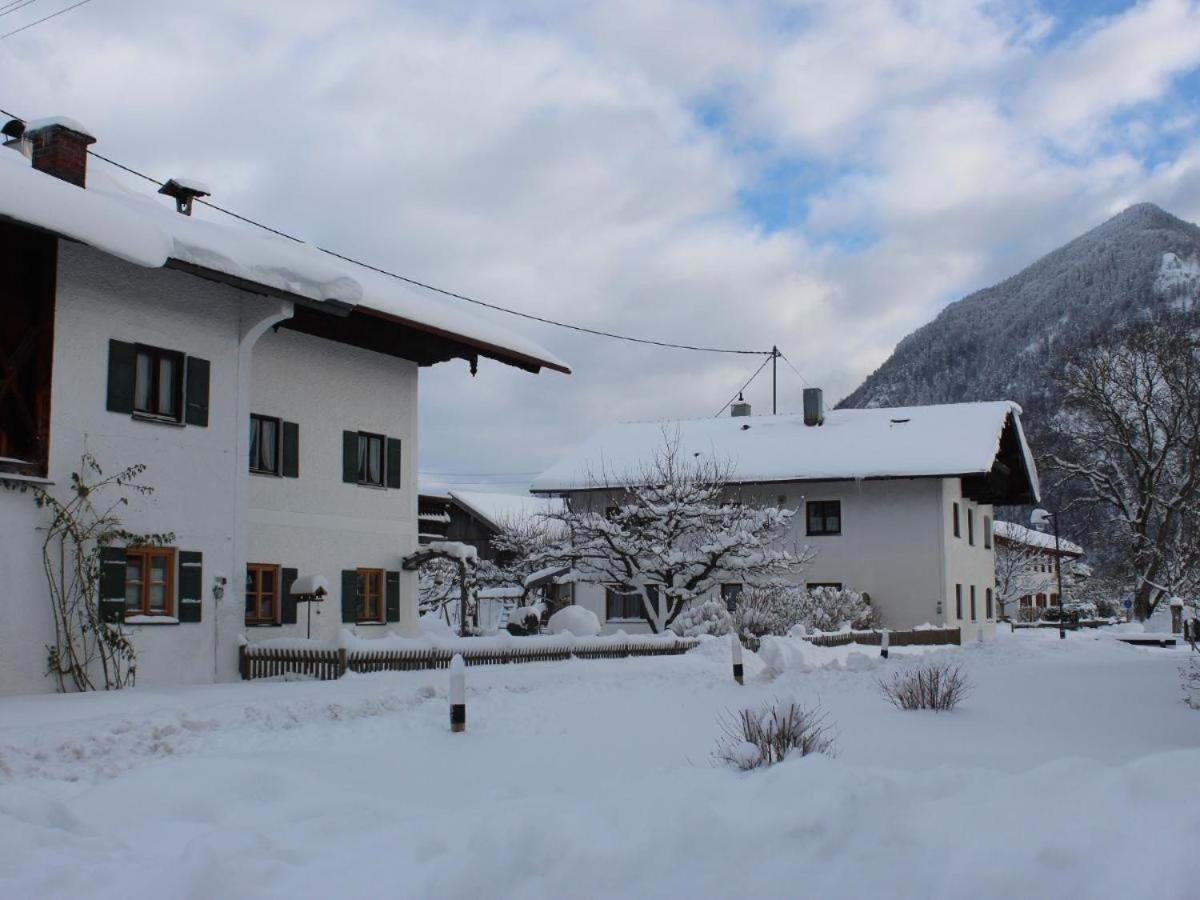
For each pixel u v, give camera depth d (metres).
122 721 12.30
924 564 43.03
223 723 13.19
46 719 13.39
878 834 5.75
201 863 6.00
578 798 7.67
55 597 16.95
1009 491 50.94
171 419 19.06
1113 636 46.03
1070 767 6.70
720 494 39.03
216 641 19.56
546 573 35.78
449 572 50.84
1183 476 55.78
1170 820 5.38
